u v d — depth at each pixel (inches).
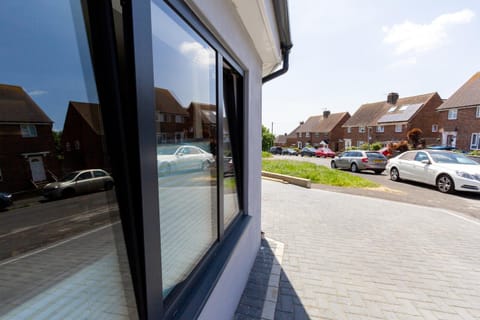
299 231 162.2
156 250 36.3
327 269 113.5
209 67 63.7
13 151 20.4
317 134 1544.0
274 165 539.2
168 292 46.4
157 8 40.4
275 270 112.0
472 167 270.8
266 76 147.3
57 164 23.8
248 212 103.7
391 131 1070.4
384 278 106.3
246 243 98.7
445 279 105.7
